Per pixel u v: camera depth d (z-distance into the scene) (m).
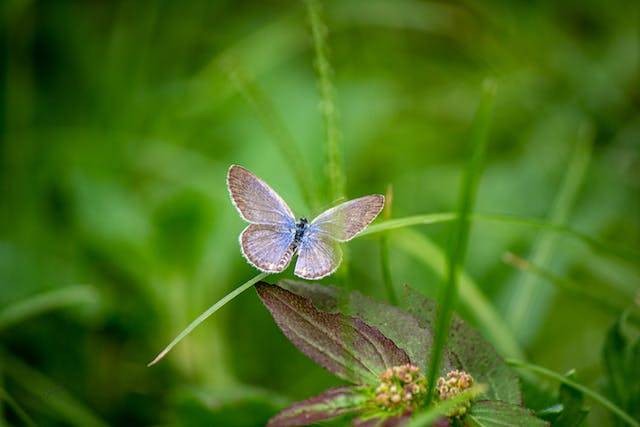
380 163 0.55
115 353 0.43
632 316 0.37
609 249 0.37
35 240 0.47
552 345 0.46
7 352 0.41
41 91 0.57
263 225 0.30
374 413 0.29
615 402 0.34
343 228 0.30
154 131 0.55
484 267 0.47
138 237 0.45
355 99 0.55
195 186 0.47
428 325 0.31
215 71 0.56
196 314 0.44
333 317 0.30
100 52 0.59
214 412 0.37
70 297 0.41
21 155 0.51
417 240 0.40
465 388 0.29
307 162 0.49
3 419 0.38
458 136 0.58
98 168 0.51
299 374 0.44
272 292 0.30
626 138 0.56
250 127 0.52
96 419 0.40
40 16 0.59
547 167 0.53
